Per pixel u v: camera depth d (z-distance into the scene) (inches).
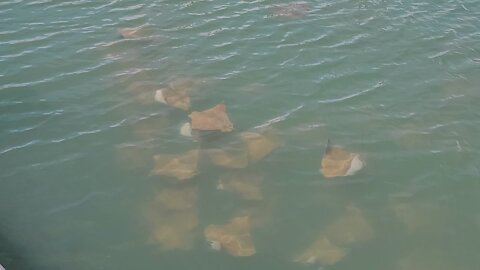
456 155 361.7
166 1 535.8
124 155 344.8
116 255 282.0
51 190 318.7
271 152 353.4
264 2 543.5
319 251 291.7
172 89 404.2
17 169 330.6
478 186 339.9
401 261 291.3
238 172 335.6
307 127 378.0
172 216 305.0
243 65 441.1
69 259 277.9
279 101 402.0
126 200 314.2
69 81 410.3
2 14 494.6
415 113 398.9
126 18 500.4
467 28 509.7
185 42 467.8
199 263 279.6
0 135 354.6
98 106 386.3
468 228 313.0
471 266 291.9
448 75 442.0
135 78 417.4
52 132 360.8
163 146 352.2
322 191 327.9
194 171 332.8
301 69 439.5
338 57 457.4
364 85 425.4
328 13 526.9
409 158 357.1
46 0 523.5
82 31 475.2
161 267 276.8
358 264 287.3
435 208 323.6
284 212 313.1
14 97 389.7
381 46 475.8
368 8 539.2
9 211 303.3
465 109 404.5
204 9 524.7
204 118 368.8
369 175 341.7
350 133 374.9
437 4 551.5
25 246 283.0
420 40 487.5
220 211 309.7
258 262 282.8
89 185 323.3
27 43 452.8
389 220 313.7
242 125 375.6
